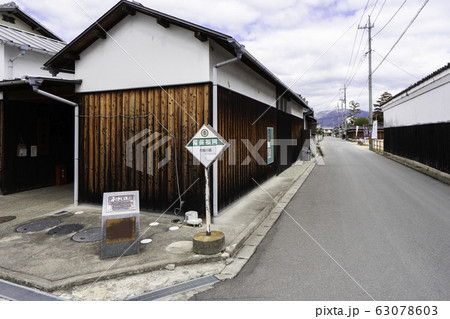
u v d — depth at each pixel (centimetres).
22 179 896
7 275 380
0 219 618
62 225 579
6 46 963
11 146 860
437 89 1215
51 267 403
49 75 1117
